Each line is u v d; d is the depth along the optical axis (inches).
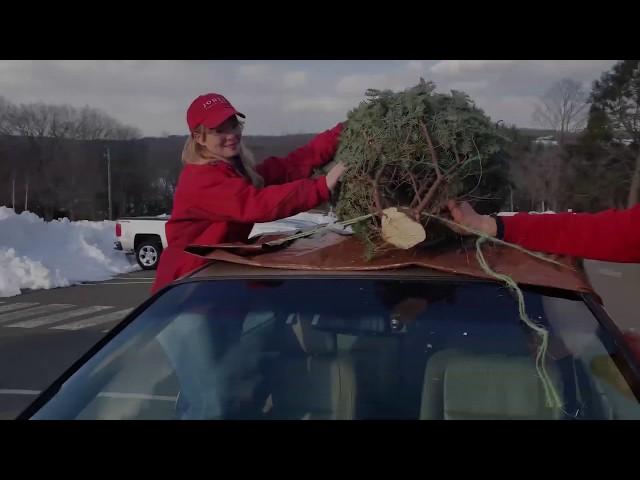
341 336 92.7
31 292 471.8
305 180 105.8
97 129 2512.3
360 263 100.9
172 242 119.9
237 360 94.2
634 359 86.0
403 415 84.5
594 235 96.7
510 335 88.8
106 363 94.1
